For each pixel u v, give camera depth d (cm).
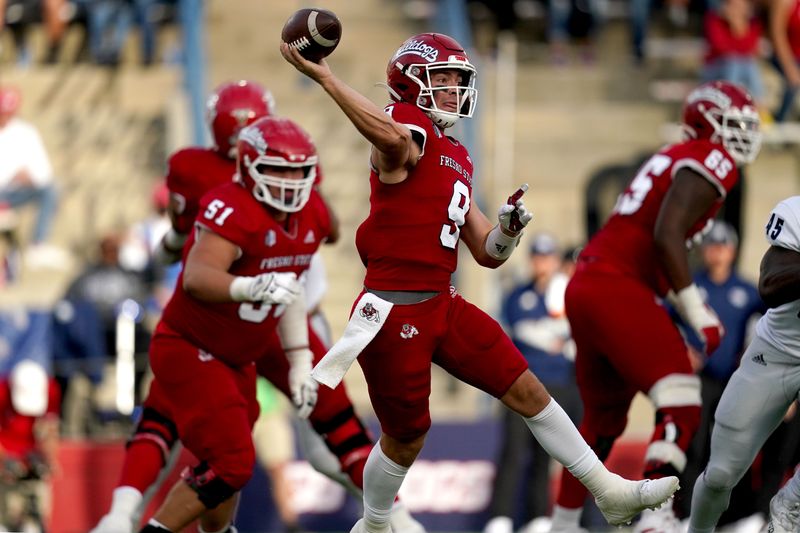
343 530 3303
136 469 2144
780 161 4622
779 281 1859
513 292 3306
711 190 2223
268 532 3269
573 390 3189
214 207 2019
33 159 4500
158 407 2195
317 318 2448
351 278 4516
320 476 3306
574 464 1811
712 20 4559
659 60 5031
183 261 2109
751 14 4550
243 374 2158
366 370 1780
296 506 3303
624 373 2252
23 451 3125
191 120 4638
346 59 5053
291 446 3322
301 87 4922
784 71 4550
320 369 1722
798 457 2939
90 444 3253
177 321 2094
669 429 2192
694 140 2280
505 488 3142
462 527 3331
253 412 2202
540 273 3281
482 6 5134
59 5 5047
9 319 3294
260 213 2028
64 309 3334
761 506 2977
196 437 2058
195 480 2044
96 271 3444
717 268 3108
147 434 2175
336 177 4684
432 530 3331
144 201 4766
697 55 5044
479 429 3359
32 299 4297
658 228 2208
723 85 2275
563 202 4747
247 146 2011
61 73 4984
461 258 4334
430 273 1734
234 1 5119
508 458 3144
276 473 3180
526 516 3173
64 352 3325
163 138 4884
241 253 2025
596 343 2278
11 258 4400
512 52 4875
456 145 1773
